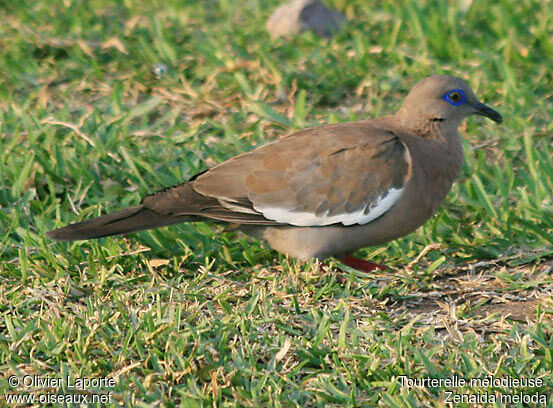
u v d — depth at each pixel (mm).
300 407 7750
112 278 9953
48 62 16438
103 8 19766
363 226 10102
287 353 8516
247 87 14844
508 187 11719
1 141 12914
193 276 10383
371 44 17234
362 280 9891
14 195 11867
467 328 8906
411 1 17453
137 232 10969
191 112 14539
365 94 15117
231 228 10562
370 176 9969
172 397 7973
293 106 14672
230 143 13336
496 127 13617
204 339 8680
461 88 10633
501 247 10703
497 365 8156
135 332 8758
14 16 18953
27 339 8766
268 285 9922
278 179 10062
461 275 10281
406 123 10781
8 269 10289
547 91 14805
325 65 15719
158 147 13203
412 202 10102
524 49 15914
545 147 12602
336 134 10242
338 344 8594
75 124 13328
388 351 8406
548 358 8172
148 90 15336
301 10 17750
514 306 9430
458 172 10734
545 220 11055
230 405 7766
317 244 10172
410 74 15430
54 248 10766
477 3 17984
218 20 19078
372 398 7809
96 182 12172
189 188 10266
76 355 8453
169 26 18422
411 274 10062
